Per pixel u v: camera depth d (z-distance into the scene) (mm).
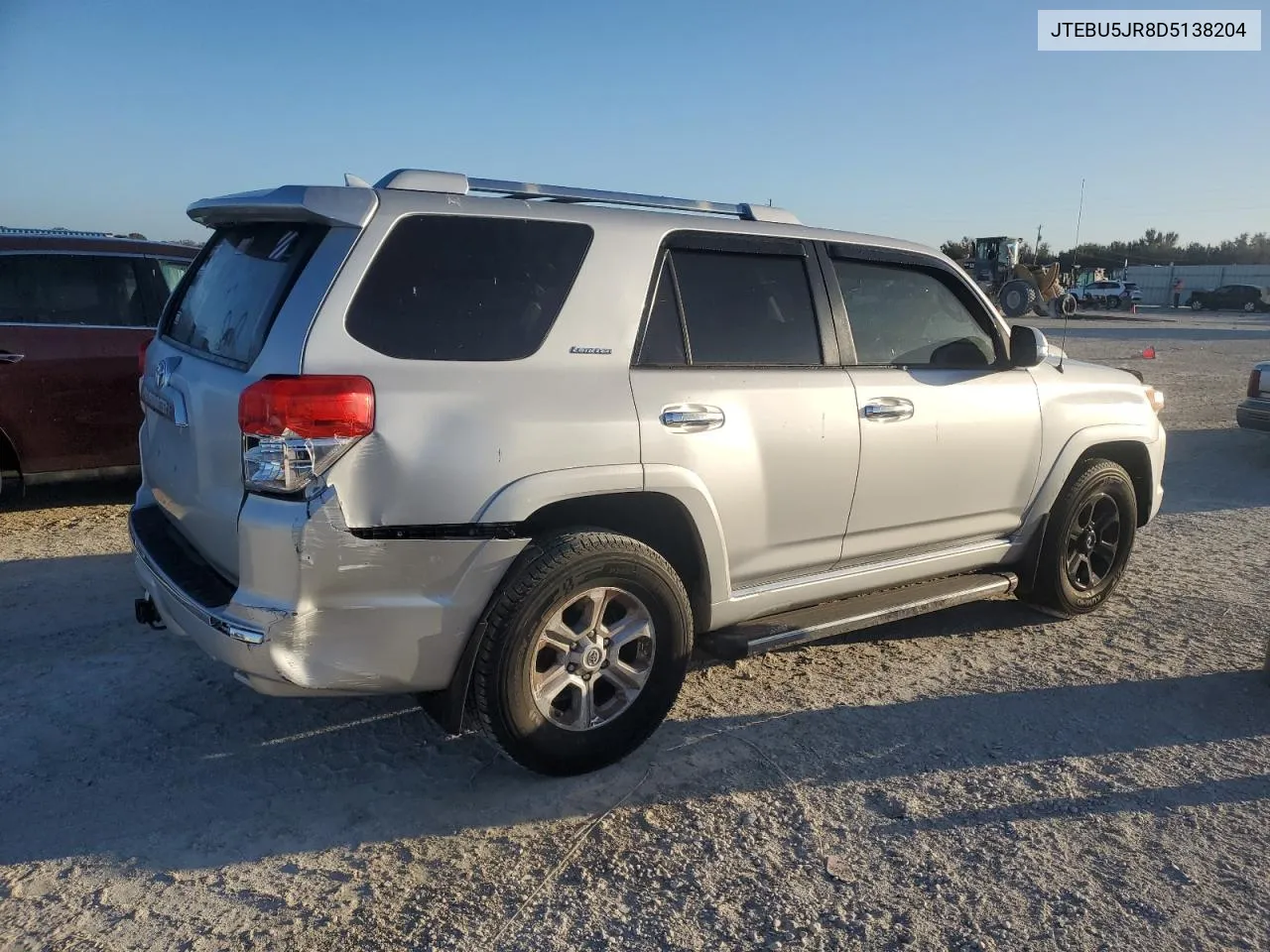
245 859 2965
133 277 6637
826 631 3994
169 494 3553
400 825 3152
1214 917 2771
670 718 3922
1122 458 5434
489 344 3164
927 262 4438
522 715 3215
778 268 3947
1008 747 3748
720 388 3613
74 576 5426
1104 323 36406
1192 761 3670
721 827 3160
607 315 3412
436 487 2963
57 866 2904
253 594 2883
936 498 4355
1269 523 7426
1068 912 2779
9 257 6234
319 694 3014
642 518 3623
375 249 3031
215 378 3096
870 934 2672
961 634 4980
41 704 3916
